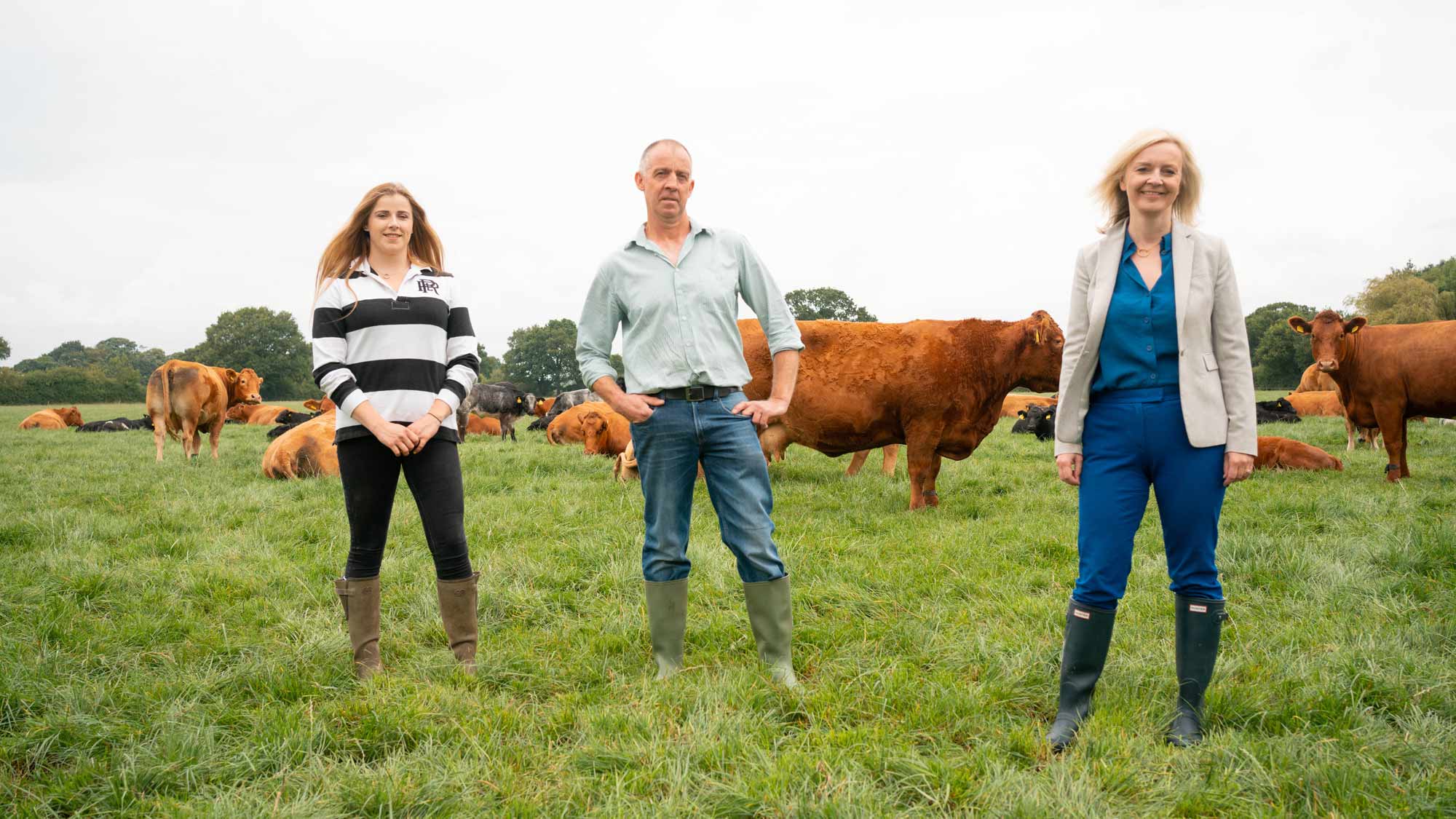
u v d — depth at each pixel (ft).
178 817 7.58
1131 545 9.25
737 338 11.29
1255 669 10.84
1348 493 24.95
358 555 11.42
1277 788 7.87
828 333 26.18
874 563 17.25
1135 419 9.07
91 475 33.40
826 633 12.89
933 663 11.47
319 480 30.12
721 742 8.79
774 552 11.18
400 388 11.12
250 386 52.60
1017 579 15.81
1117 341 9.18
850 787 7.68
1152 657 11.35
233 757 8.75
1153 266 9.23
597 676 11.27
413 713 9.62
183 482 30.60
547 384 308.19
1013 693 10.29
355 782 8.16
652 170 10.89
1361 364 31.17
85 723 9.30
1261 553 16.72
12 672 10.49
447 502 11.39
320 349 10.90
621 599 14.88
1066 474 9.59
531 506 24.00
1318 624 12.71
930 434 24.99
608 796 7.89
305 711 9.85
